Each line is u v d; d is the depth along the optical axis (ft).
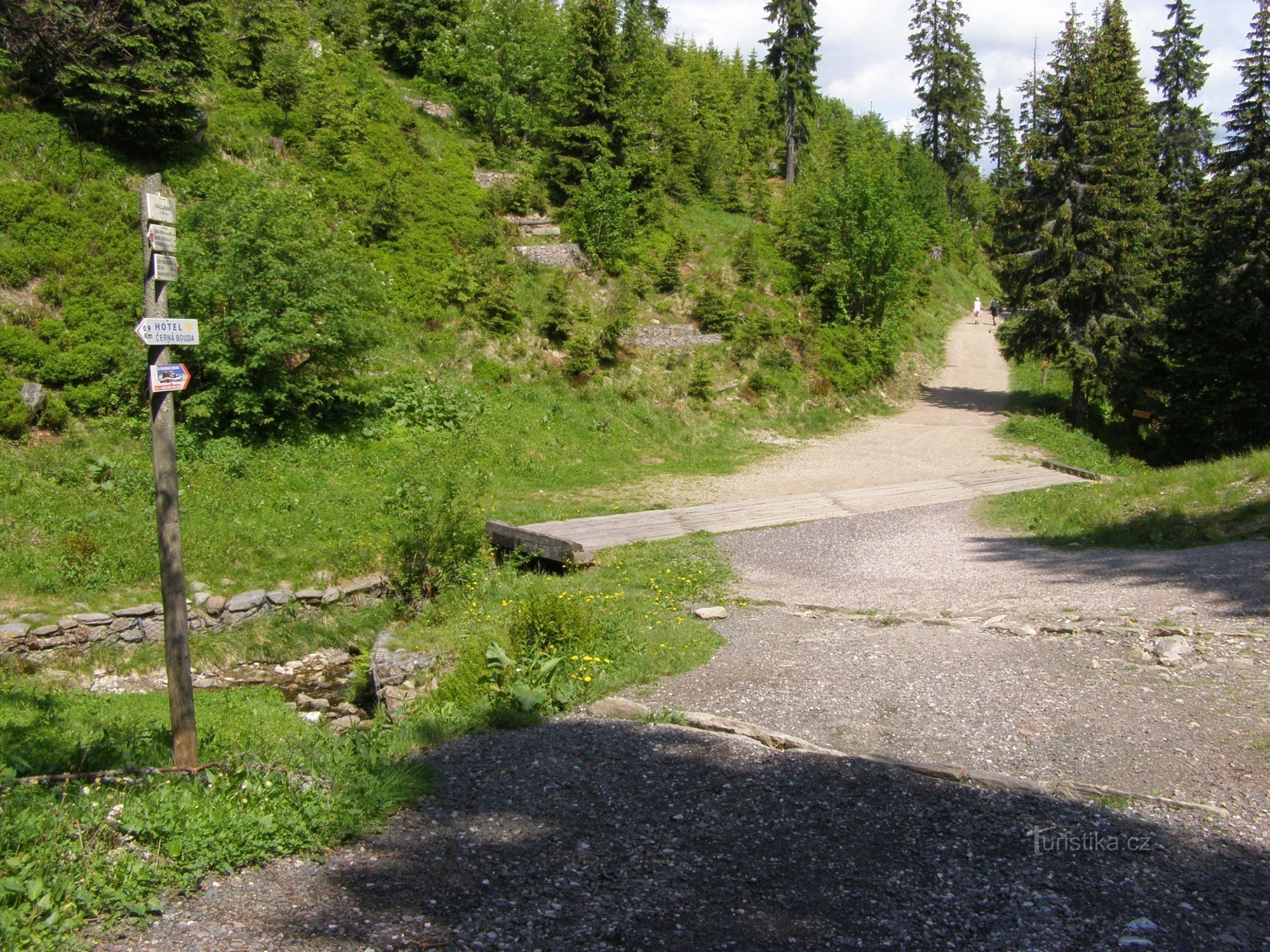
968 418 100.83
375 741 23.75
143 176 71.87
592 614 35.09
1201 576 36.35
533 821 18.37
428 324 81.00
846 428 95.35
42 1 25.32
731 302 104.17
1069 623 31.12
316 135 90.38
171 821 16.60
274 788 18.63
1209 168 92.43
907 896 14.93
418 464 59.82
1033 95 149.07
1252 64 88.43
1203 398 90.43
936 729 23.13
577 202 102.42
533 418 77.25
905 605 36.86
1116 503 53.21
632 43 130.62
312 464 58.49
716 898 14.97
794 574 44.32
